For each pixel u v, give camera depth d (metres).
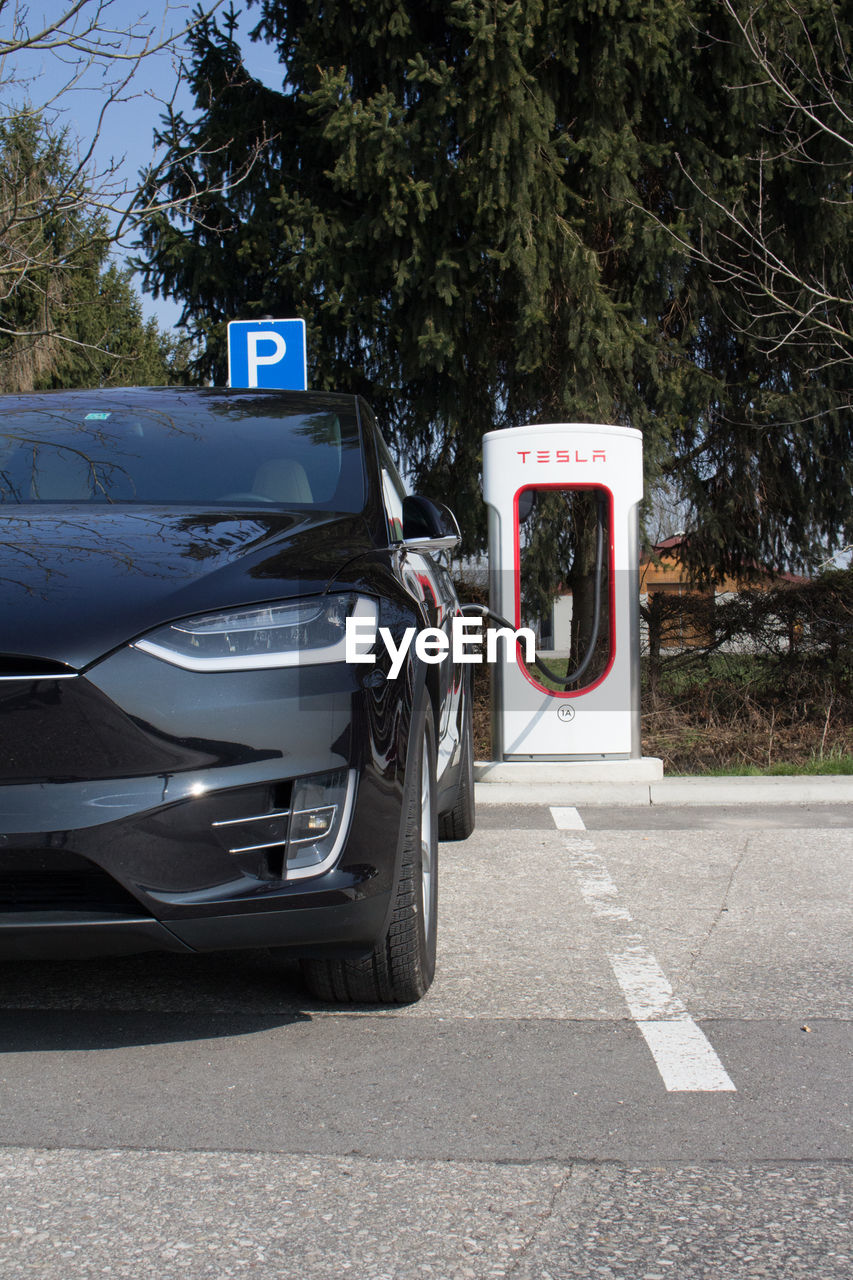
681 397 10.10
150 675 2.88
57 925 2.84
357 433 4.45
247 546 3.28
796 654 10.19
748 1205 2.37
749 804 7.21
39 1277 2.13
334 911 3.00
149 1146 2.64
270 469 4.09
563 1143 2.64
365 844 3.07
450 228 9.55
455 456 11.36
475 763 7.75
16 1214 2.35
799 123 10.12
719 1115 2.79
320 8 9.91
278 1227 2.30
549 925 4.45
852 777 7.61
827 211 10.30
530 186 9.26
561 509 10.43
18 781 2.82
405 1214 2.34
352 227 9.79
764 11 9.84
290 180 10.73
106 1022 3.44
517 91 8.80
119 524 3.43
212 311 11.23
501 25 8.66
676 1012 3.50
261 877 2.95
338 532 3.55
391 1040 3.29
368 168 9.16
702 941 4.22
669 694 10.46
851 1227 2.29
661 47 9.50
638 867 5.43
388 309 10.19
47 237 9.23
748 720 10.16
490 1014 3.49
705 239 10.27
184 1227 2.30
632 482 7.59
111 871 2.81
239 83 10.84
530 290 9.25
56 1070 3.08
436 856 3.84
